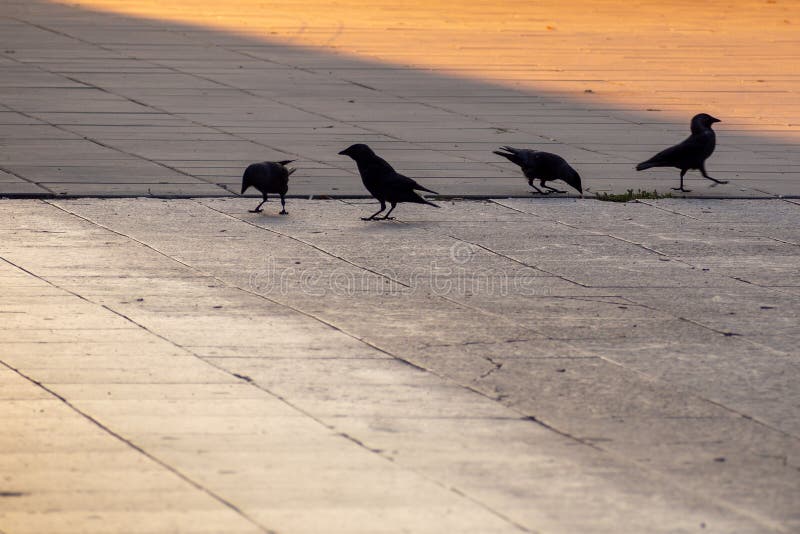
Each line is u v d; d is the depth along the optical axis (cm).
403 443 1001
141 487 895
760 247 1788
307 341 1287
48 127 2600
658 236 1839
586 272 1617
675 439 1028
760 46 4328
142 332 1299
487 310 1425
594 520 855
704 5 5675
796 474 956
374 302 1445
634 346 1298
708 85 3450
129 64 3525
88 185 2055
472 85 3341
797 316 1436
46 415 1046
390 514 855
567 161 2400
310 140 2541
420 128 2712
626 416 1084
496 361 1234
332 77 3412
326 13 4919
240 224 1833
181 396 1104
